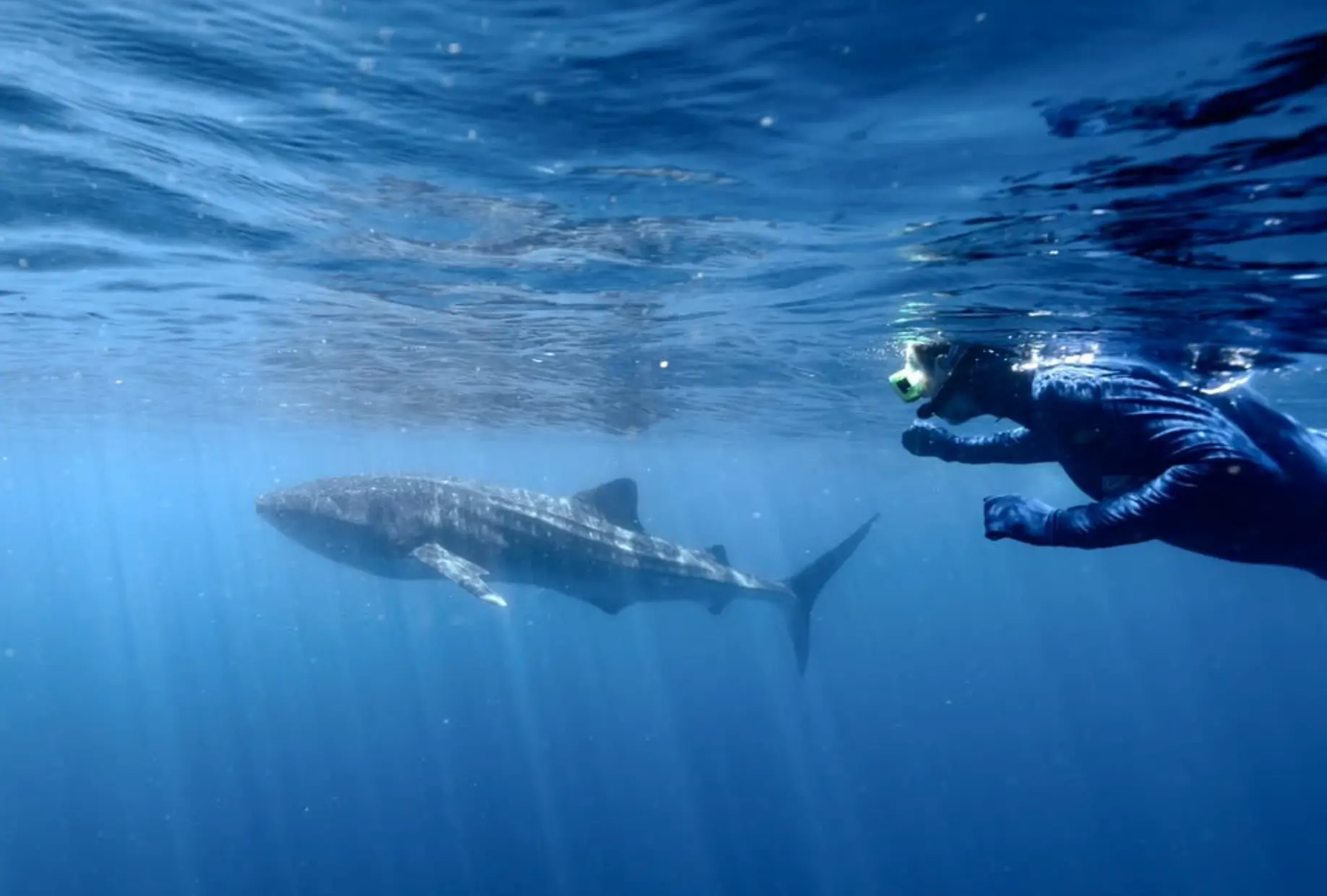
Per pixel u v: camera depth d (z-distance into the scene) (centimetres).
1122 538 386
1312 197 738
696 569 1600
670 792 5294
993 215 841
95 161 874
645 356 1934
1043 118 621
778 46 546
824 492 7825
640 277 1234
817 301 1295
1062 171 720
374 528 1362
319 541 1433
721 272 1173
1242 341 1279
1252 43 498
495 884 3484
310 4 541
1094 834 5572
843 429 3322
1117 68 538
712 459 5059
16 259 1284
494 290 1373
